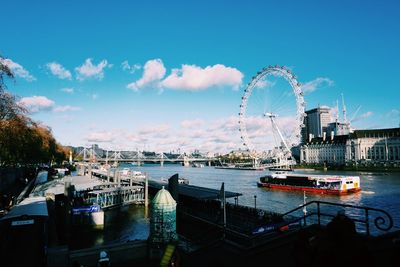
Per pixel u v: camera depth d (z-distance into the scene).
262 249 15.44
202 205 71.56
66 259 25.23
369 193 117.00
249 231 43.09
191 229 54.84
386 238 10.15
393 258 9.31
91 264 26.78
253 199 108.69
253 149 186.00
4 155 67.19
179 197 78.94
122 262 27.67
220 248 18.48
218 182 182.12
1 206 58.75
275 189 137.25
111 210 89.69
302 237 10.10
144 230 69.19
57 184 83.00
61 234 61.84
